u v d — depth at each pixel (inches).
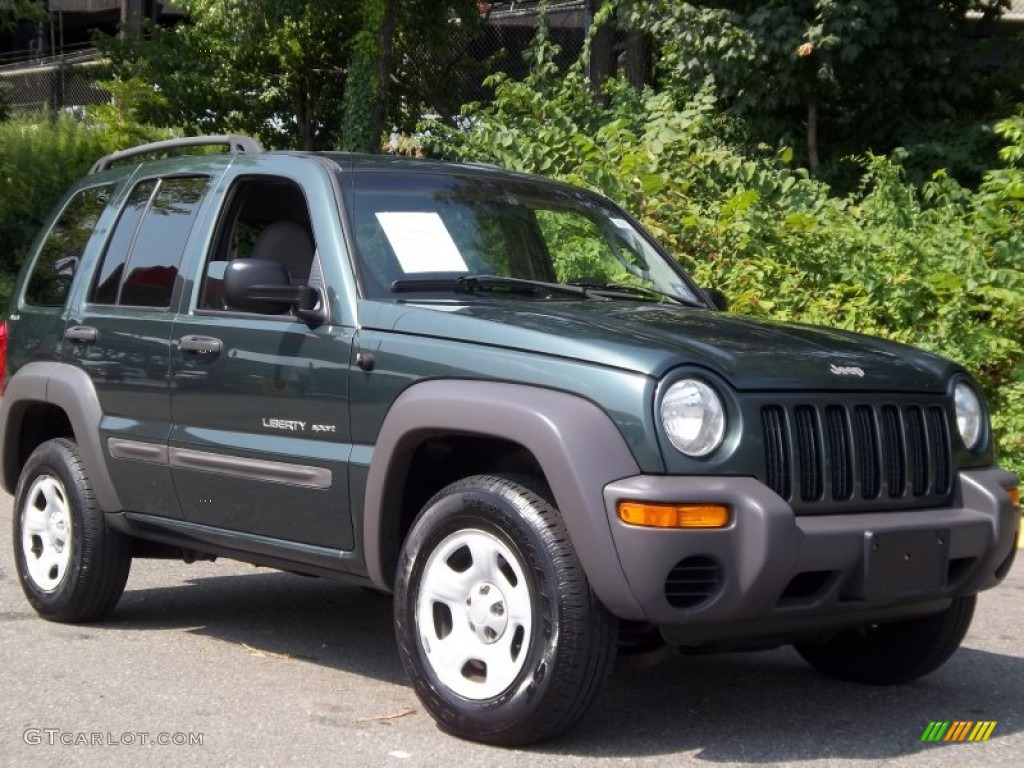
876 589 183.2
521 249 233.3
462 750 186.4
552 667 177.5
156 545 264.7
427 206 228.4
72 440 265.4
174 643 249.1
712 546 173.9
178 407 234.4
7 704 207.9
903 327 438.9
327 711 205.8
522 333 189.8
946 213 484.1
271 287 211.0
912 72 646.5
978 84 660.1
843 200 542.0
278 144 824.9
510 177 250.8
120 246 259.6
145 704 209.2
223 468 224.5
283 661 237.9
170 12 1136.8
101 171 284.5
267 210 241.9
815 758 188.1
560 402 180.7
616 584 173.6
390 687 221.0
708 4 632.4
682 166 503.5
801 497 183.9
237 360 223.3
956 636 217.8
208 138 256.7
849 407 190.1
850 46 598.5
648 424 175.3
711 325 204.2
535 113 547.8
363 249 215.6
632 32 673.6
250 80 797.9
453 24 778.8
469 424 186.7
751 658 250.8
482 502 185.2
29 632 254.2
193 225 243.8
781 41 598.5
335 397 207.5
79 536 253.8
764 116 640.4
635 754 186.9
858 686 230.8
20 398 267.9
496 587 185.8
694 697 221.1
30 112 1014.4
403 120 800.3
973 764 187.3
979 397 211.8
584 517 175.0
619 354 180.5
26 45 1268.5
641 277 245.1
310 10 753.6
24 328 274.7
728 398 180.7
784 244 464.1
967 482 201.6
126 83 870.4
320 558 212.5
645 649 192.7
